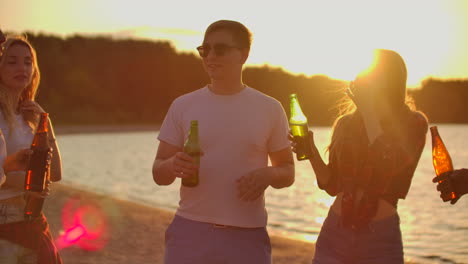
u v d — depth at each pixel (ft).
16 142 11.77
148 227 29.60
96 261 21.90
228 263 10.96
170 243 11.21
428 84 539.29
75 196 40.34
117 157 124.57
